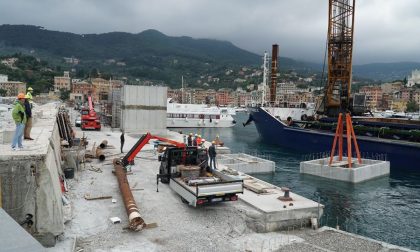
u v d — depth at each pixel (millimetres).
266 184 21516
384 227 20375
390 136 44500
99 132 48906
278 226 16125
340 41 56312
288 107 75375
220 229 14773
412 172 38438
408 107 194375
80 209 16312
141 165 26984
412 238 18688
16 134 13055
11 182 11719
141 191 19703
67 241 12609
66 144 25953
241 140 67625
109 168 25328
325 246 13914
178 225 14938
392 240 18391
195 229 14625
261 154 50781
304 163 35000
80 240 13055
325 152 49469
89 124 50781
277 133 61125
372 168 34031
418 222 21312
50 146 15242
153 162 28250
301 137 54938
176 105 86562
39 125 22406
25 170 11867
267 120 63969
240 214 16359
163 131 50438
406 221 21500
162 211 16484
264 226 15805
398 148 41031
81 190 19406
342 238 14914
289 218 16281
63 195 17234
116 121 55750
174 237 13758
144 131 49625
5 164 11688
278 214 16062
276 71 79625
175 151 19078
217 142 40844
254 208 16875
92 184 20719
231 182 15984
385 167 36031
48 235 12039
